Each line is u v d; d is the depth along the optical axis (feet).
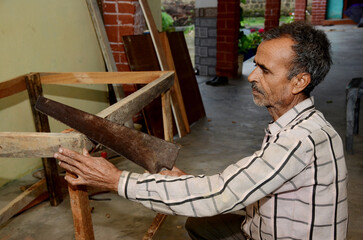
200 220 5.19
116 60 13.08
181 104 13.51
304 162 3.31
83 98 12.35
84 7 12.18
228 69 22.93
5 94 7.40
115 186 3.66
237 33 22.47
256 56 3.73
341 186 3.56
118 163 10.88
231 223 5.01
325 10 48.78
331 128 3.62
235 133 13.61
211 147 12.24
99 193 9.16
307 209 3.51
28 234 7.59
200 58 24.11
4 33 8.96
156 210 3.65
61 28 11.05
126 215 8.29
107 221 8.04
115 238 7.43
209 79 23.06
